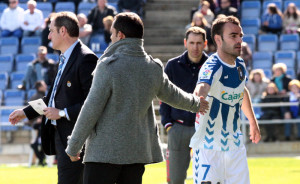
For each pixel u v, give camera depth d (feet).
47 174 99.45
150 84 42.57
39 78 132.87
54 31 49.57
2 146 130.11
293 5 154.92
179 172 62.75
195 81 62.90
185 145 62.64
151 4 173.99
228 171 47.01
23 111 50.62
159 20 170.40
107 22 132.46
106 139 41.47
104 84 41.14
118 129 41.52
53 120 49.75
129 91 41.70
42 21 161.07
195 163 47.55
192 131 62.03
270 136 125.90
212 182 46.68
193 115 61.98
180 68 63.26
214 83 45.80
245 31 158.81
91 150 41.75
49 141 50.78
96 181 41.91
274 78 126.82
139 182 43.55
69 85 48.93
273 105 124.57
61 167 49.26
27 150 129.70
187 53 63.31
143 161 42.42
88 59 48.85
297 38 152.05
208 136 46.96
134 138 41.93
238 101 47.11
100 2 142.10
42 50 132.98
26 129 132.26
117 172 42.37
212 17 148.46
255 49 153.07
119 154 41.45
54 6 170.09
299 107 123.95
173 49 158.20
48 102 51.08
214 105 46.52
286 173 94.99
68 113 48.32
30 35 160.35
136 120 42.11
